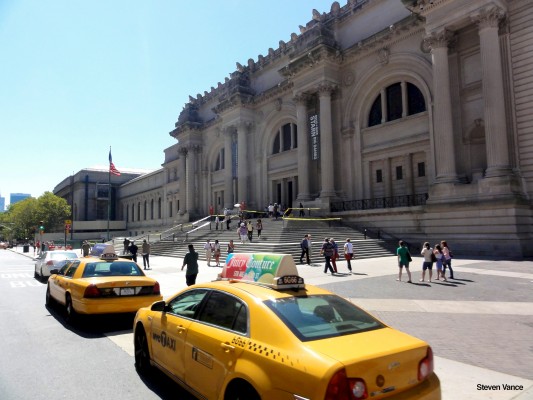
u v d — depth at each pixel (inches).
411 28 1238.3
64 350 309.0
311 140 1551.4
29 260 1731.1
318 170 1534.2
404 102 1286.9
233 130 1967.3
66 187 4379.9
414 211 1115.9
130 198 3789.4
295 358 144.3
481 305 420.2
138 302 377.7
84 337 347.9
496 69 957.8
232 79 1983.3
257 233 1200.8
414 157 1275.8
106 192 4015.8
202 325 198.4
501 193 916.0
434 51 1082.7
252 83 1969.7
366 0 1414.9
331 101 1489.9
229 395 167.5
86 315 378.0
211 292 207.6
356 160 1417.3
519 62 975.0
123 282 378.0
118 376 253.0
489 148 953.5
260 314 170.1
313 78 1464.1
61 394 224.8
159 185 3191.4
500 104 952.3
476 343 296.7
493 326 341.7
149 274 799.1
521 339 304.0
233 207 1926.7
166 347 223.8
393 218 1175.6
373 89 1384.1
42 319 422.3
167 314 232.2
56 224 3617.1
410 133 1270.9
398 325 350.3
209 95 2325.3
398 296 475.5
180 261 1083.3
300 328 160.7
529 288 506.3
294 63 1499.8
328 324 168.9
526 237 893.2
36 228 3474.4
